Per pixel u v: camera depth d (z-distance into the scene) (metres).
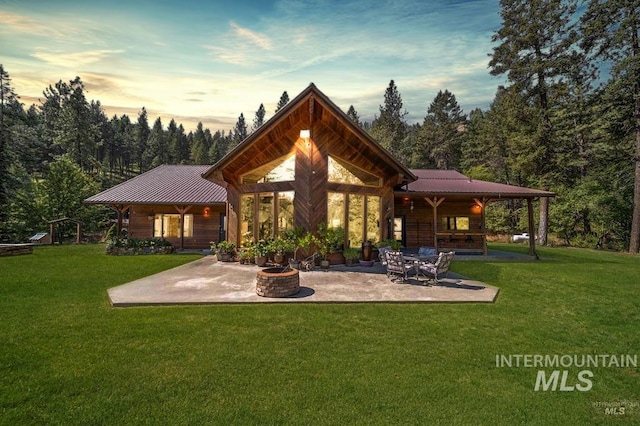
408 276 10.20
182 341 5.30
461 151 47.69
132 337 5.43
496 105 36.81
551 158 24.69
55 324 6.00
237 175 13.67
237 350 5.00
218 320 6.25
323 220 11.80
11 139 27.77
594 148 22.23
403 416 3.53
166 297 7.61
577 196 24.09
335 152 12.32
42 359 4.65
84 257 14.82
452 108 48.88
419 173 22.02
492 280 10.34
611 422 3.54
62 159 27.84
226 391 3.93
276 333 5.66
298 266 11.22
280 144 12.22
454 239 19.05
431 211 19.17
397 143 47.25
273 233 12.49
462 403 3.79
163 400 3.74
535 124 24.55
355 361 4.71
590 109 21.59
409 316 6.62
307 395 3.87
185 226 19.11
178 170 23.19
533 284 9.86
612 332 6.04
